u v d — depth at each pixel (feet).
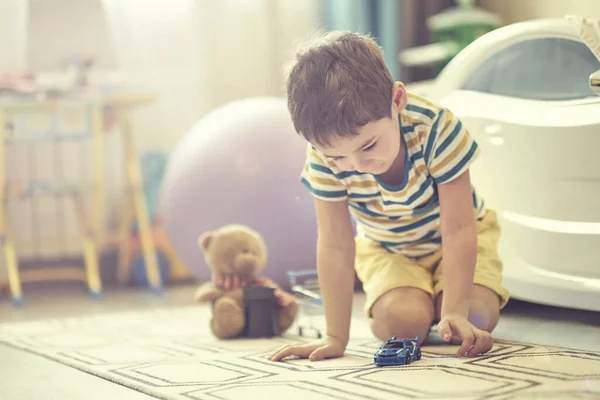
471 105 5.60
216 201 6.82
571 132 4.80
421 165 4.03
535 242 5.09
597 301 4.73
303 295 5.08
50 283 8.97
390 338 4.38
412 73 9.53
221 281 5.12
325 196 4.17
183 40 9.21
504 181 5.30
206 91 9.25
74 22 8.63
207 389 3.45
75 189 7.93
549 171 4.96
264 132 6.93
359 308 6.12
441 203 4.05
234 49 9.35
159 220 8.87
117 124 8.54
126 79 8.92
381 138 3.60
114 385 3.75
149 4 9.05
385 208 4.25
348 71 3.52
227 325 4.96
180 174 7.13
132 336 5.28
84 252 8.28
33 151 8.75
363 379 3.47
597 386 3.18
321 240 4.22
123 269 8.64
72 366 4.28
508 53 5.53
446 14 8.70
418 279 4.45
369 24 9.48
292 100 3.64
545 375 3.40
